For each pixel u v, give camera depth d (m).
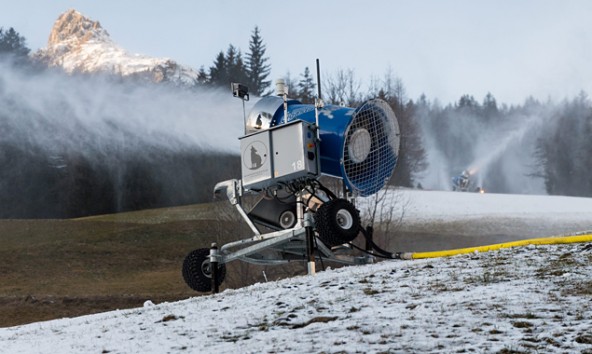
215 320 7.94
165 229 54.59
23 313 30.31
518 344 5.75
